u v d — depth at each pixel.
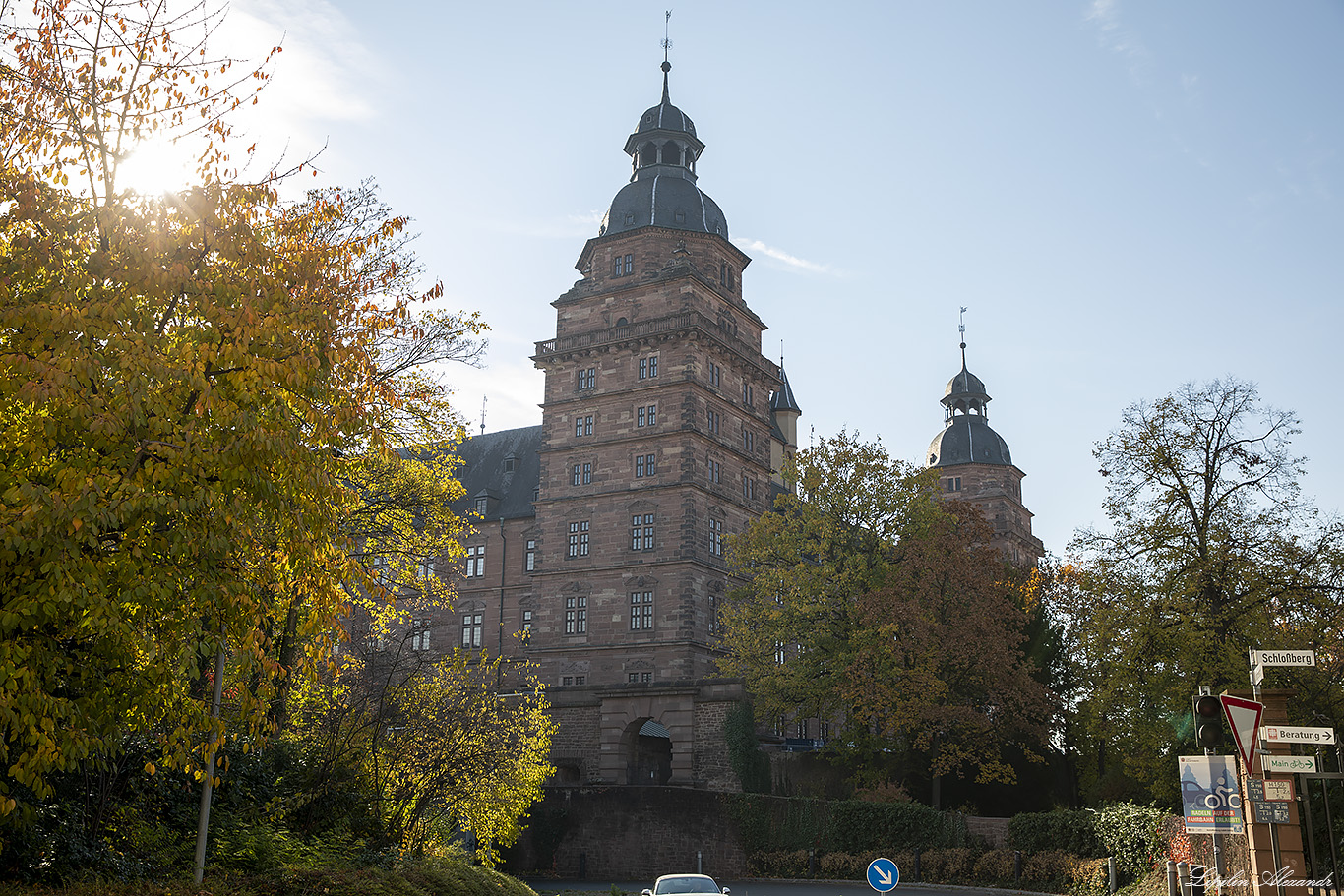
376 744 22.75
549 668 64.00
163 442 12.07
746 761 52.09
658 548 62.50
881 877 16.53
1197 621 34.09
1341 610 33.38
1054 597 53.91
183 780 18.70
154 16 13.95
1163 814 29.06
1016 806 50.19
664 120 70.12
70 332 11.88
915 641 46.47
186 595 12.74
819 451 53.50
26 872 14.05
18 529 10.84
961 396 106.62
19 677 11.35
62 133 13.43
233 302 13.16
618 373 66.31
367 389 15.87
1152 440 37.12
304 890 16.16
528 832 48.56
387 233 17.38
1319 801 20.69
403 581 27.12
